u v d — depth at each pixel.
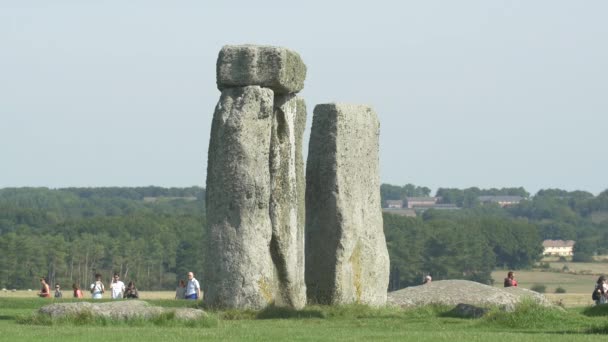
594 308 69.06
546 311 60.75
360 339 51.00
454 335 52.91
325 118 74.56
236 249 66.81
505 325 59.66
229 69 67.38
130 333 50.91
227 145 66.94
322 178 74.31
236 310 66.38
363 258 75.69
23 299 80.56
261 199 67.12
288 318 64.81
